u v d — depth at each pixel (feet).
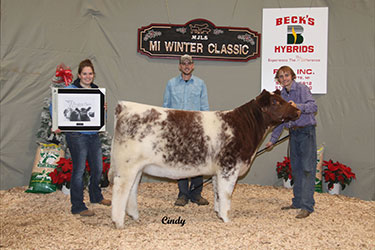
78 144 13.46
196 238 11.39
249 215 14.51
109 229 12.17
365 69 19.65
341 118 20.15
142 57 20.85
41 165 18.02
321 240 11.62
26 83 19.10
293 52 20.31
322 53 20.06
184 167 12.35
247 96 21.02
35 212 14.34
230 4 20.65
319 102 20.47
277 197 18.01
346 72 19.99
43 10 19.25
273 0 20.49
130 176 11.73
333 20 20.08
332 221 13.94
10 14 18.52
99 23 20.49
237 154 12.53
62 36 19.74
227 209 12.89
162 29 20.52
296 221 13.78
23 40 18.89
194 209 15.33
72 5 19.88
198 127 12.38
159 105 21.08
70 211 14.52
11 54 18.65
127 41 20.72
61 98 12.97
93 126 13.23
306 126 14.46
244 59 20.66
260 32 20.67
